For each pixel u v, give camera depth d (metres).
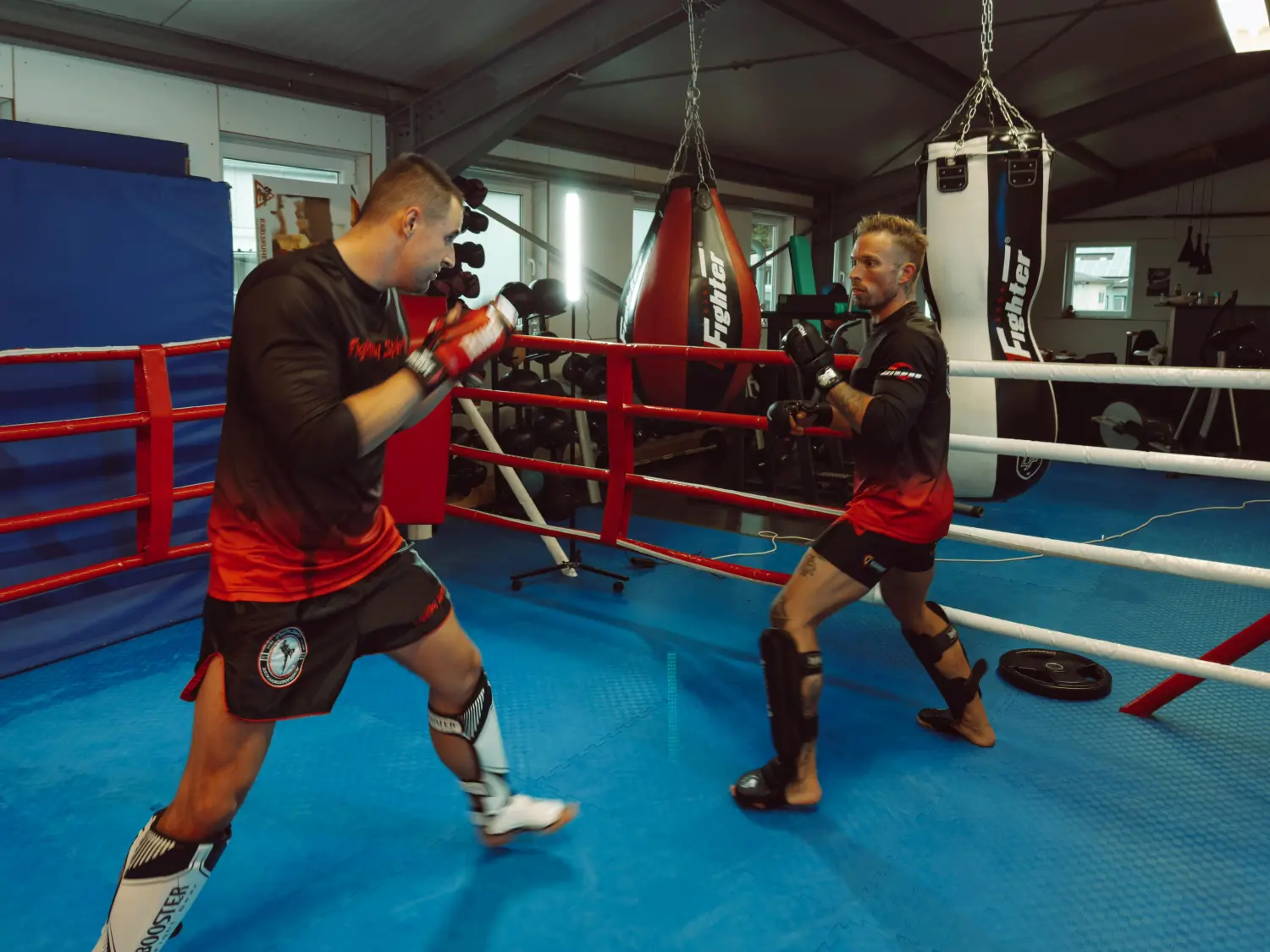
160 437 2.79
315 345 1.26
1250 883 1.77
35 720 2.49
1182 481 6.25
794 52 5.76
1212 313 7.52
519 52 4.51
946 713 2.42
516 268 6.29
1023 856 1.86
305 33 4.18
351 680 2.71
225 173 4.91
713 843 1.90
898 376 1.83
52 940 1.61
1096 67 6.88
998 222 3.11
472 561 4.10
